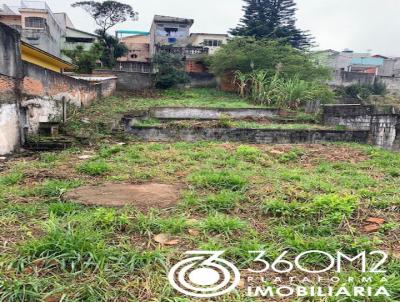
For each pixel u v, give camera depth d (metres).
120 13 28.64
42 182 4.89
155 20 30.38
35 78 8.03
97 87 15.47
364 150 8.25
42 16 22.52
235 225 3.40
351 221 3.66
